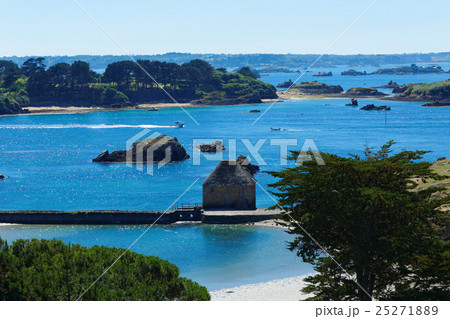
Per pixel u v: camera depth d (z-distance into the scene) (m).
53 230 92.44
